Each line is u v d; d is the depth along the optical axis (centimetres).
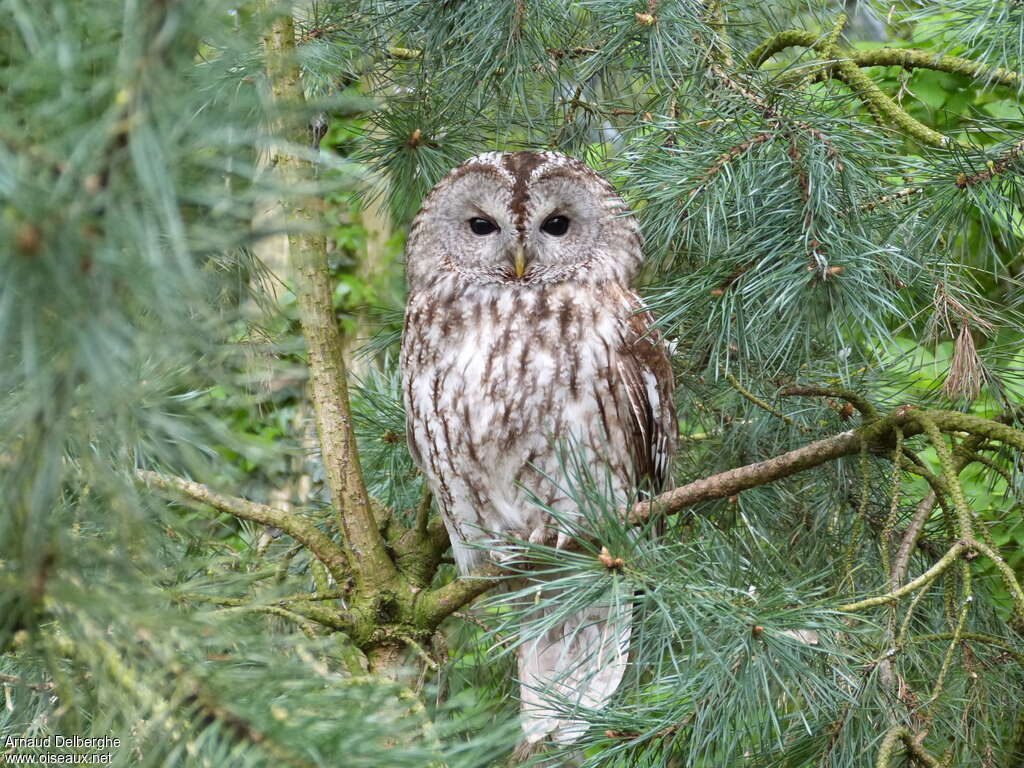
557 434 272
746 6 281
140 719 191
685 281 259
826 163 256
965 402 269
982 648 262
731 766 255
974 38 266
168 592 215
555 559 249
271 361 185
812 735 252
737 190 256
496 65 273
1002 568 248
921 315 271
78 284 138
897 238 262
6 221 132
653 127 263
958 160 260
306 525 262
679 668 251
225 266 203
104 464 189
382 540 263
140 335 155
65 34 140
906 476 273
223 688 192
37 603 188
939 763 248
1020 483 261
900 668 257
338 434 262
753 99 261
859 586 271
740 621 246
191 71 149
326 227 154
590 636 269
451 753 212
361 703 203
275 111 151
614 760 251
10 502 167
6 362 159
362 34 277
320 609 260
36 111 141
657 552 248
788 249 256
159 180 133
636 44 270
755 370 270
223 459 204
